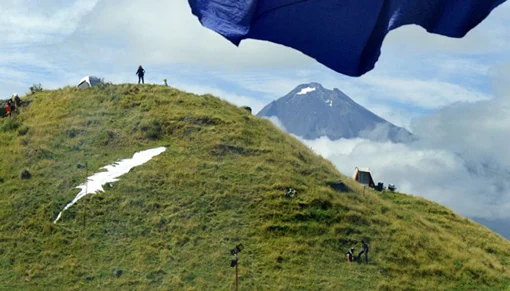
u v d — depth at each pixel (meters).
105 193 60.38
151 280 51.25
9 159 66.06
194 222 57.34
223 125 71.75
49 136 69.50
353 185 68.94
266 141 70.88
